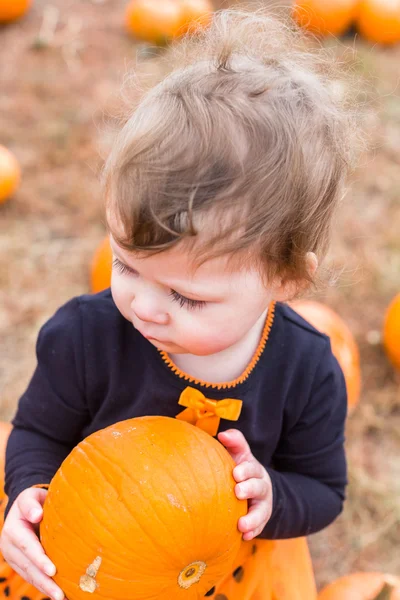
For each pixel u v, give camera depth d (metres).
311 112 1.25
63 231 3.67
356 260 3.54
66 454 1.66
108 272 2.90
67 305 1.57
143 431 1.33
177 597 1.30
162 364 1.46
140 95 1.48
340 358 2.58
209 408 1.44
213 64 1.29
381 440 2.78
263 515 1.38
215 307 1.22
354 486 2.57
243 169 1.13
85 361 1.51
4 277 3.34
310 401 1.55
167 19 5.30
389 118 4.60
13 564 1.39
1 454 1.90
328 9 5.41
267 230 1.18
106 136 4.19
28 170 4.03
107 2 6.09
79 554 1.24
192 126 1.14
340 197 1.39
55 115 4.52
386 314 3.17
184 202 1.10
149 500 1.23
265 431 1.54
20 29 5.53
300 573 1.78
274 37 1.46
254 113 1.17
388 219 3.89
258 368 1.48
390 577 2.02
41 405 1.58
